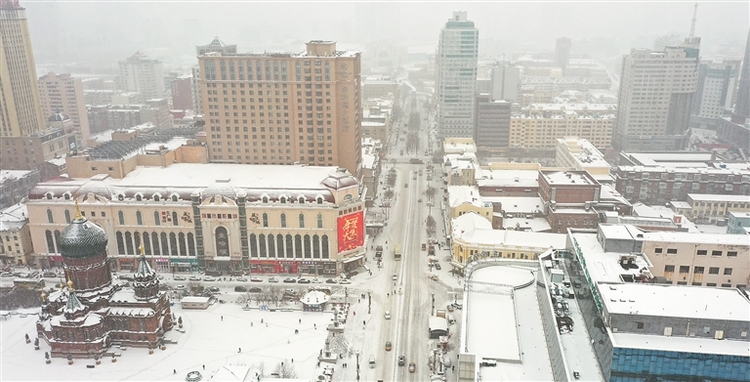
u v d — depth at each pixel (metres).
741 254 140.12
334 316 194.12
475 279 178.00
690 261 142.62
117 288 190.62
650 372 104.25
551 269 154.25
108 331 181.75
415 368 170.12
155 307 181.88
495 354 136.25
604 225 153.50
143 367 171.38
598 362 115.69
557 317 133.00
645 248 142.50
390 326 193.38
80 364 174.00
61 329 174.75
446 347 178.75
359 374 167.12
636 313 108.88
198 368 170.12
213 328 192.12
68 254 177.88
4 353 179.75
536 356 135.75
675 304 113.00
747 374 100.69
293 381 153.38
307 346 181.12
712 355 100.94
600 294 117.00
